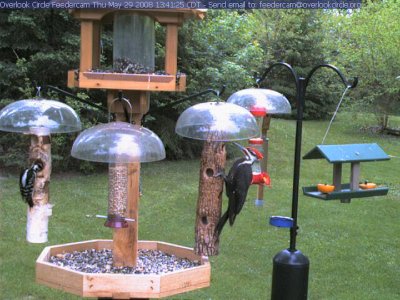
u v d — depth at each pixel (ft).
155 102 29.53
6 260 15.28
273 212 21.58
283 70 49.03
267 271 15.47
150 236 18.21
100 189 24.02
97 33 9.43
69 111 9.16
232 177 8.29
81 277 7.97
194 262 9.44
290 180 27.68
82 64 8.81
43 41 26.63
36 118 8.71
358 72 42.93
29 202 9.30
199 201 8.84
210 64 31.45
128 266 9.12
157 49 25.58
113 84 8.41
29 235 9.46
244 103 10.40
